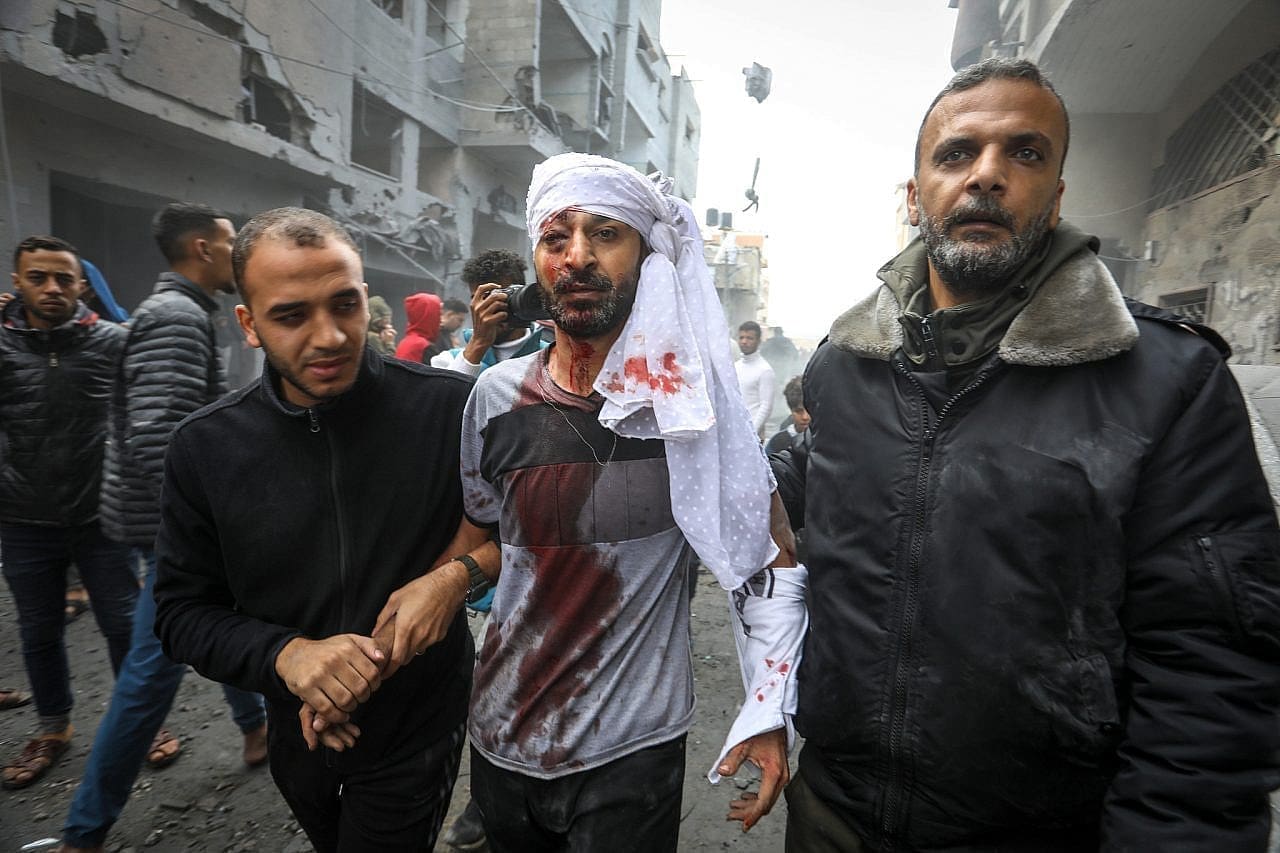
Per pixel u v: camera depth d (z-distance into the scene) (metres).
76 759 2.53
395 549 1.37
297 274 1.14
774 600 1.31
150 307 2.03
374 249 12.09
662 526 1.33
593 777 1.31
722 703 3.11
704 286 1.37
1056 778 1.00
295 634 1.27
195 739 2.68
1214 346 0.95
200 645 1.27
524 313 2.33
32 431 2.37
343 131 10.23
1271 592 0.86
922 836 1.10
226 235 2.18
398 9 12.43
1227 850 0.85
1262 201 8.13
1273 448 1.11
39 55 5.94
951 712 1.03
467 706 1.53
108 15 6.54
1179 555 0.90
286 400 1.31
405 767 1.38
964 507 1.03
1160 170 11.19
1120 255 11.53
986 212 1.02
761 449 1.34
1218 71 9.98
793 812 1.33
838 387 1.23
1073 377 1.00
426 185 14.49
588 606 1.32
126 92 6.74
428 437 1.40
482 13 14.34
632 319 1.29
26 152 6.55
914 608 1.07
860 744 1.13
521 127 14.12
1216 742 0.86
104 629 2.55
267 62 8.66
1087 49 10.48
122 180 7.52
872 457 1.14
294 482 1.30
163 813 2.27
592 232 1.27
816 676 1.19
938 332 1.10
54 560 2.47
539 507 1.32
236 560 1.30
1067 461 0.96
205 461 1.28
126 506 1.97
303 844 2.15
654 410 1.26
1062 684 0.96
